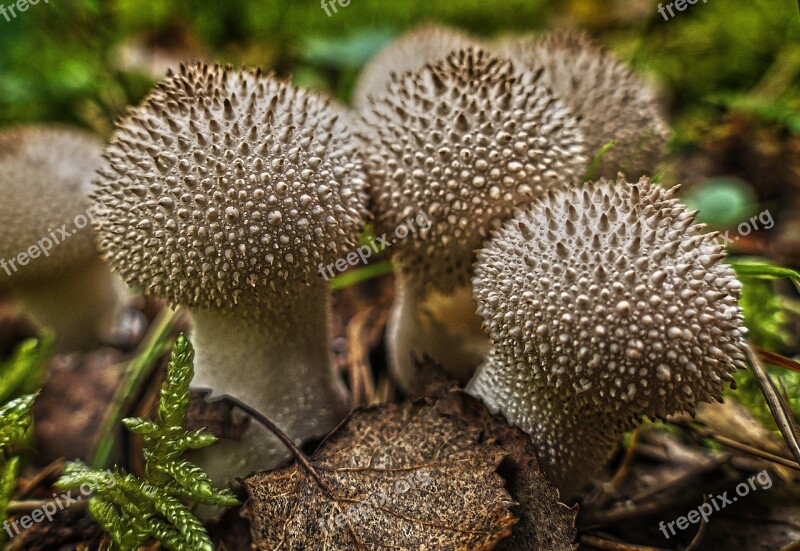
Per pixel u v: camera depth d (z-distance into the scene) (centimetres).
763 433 21
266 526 19
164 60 31
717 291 18
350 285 26
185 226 19
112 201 19
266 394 21
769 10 30
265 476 19
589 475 20
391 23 36
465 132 20
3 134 23
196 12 34
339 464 19
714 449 21
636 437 21
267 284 19
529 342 19
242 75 20
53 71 30
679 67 32
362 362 24
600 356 18
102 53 30
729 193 25
